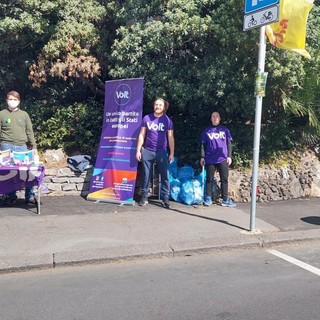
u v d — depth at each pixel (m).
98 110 9.62
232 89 8.28
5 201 8.02
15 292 4.68
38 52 9.66
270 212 7.89
